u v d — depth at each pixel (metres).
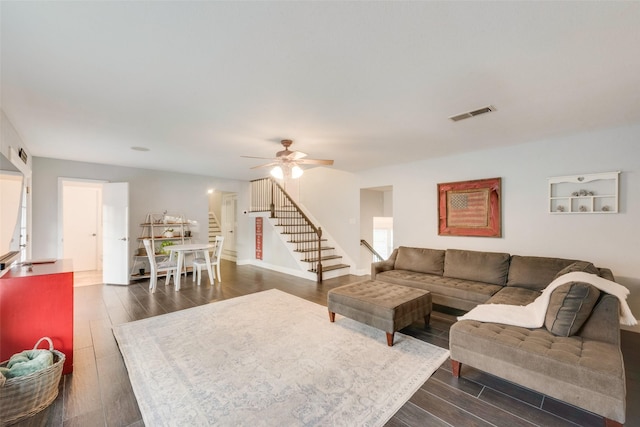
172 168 5.80
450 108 2.61
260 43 1.65
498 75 2.02
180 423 1.79
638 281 3.09
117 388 2.16
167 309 3.90
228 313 3.73
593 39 1.59
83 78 2.06
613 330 2.01
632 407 1.94
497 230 4.06
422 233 4.93
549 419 1.83
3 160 2.88
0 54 1.75
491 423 1.80
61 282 2.38
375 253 6.54
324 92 2.29
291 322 3.43
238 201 7.45
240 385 2.18
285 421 1.80
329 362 2.51
